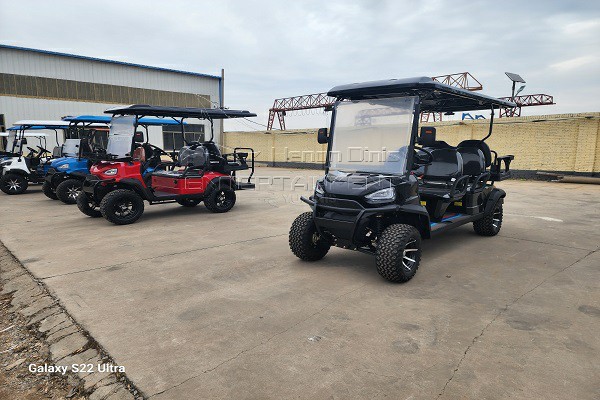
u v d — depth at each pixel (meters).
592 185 13.71
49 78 19.55
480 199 5.94
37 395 2.55
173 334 3.12
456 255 5.26
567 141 15.15
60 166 9.73
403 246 4.07
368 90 4.45
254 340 3.02
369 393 2.37
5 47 18.17
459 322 3.29
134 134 7.54
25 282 4.34
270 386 2.45
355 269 4.70
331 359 2.74
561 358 2.73
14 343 3.21
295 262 4.96
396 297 3.84
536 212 8.44
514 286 4.12
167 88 23.81
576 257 5.13
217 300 3.78
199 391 2.41
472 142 6.26
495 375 2.54
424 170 5.94
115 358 2.80
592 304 3.65
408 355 2.79
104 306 3.66
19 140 11.77
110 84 21.53
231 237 6.29
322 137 4.78
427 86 4.17
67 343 3.06
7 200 10.46
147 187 7.58
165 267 4.77
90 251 5.46
